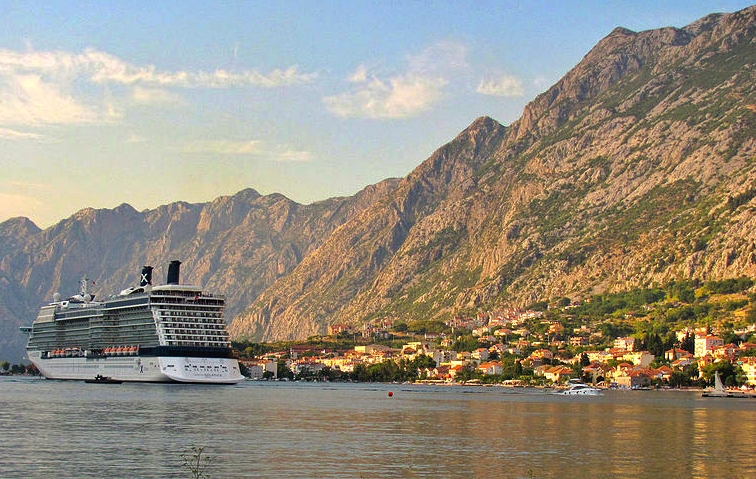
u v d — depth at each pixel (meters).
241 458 174.62
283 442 199.12
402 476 158.38
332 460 173.62
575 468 168.88
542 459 179.50
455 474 160.88
